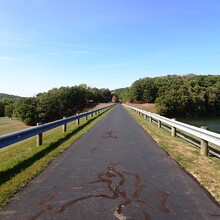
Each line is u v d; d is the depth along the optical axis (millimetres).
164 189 5605
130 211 4477
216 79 99188
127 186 5770
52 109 92625
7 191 5441
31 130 9711
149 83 119375
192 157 8781
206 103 84250
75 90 113625
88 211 4473
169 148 10250
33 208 4625
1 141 7699
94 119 25578
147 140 12172
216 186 5836
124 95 157500
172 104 78812
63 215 4328
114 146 10625
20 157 8609
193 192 5441
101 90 178750
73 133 14758
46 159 8289
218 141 7914
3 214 4395
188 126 10938
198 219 4207
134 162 7961
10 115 110312
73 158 8484
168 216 4301
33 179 6289
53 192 5410
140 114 34000
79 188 5641
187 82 97688
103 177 6438
